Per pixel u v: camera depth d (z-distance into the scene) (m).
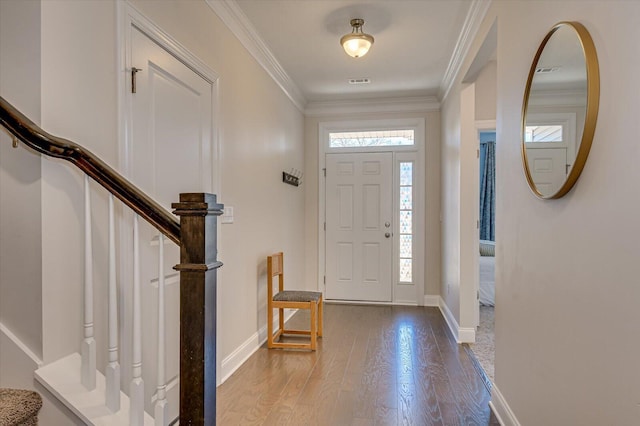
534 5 1.75
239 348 3.09
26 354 1.39
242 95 3.19
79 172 1.51
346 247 5.39
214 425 1.38
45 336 1.39
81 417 1.34
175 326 2.17
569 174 1.37
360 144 5.42
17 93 1.40
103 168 1.36
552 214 1.56
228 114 2.92
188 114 2.36
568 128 1.38
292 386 2.66
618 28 1.11
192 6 2.41
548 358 1.59
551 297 1.56
